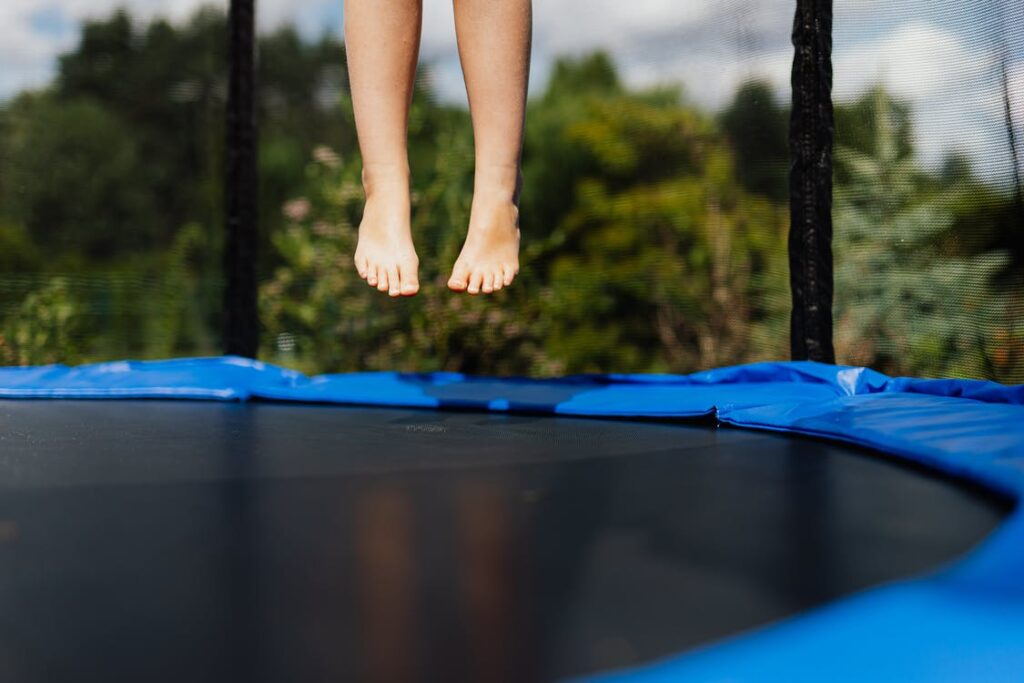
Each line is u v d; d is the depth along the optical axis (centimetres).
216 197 402
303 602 61
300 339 396
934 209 268
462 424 175
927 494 97
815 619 51
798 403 167
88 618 58
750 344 364
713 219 371
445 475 111
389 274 159
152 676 49
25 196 394
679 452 132
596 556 72
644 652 52
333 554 73
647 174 398
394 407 217
